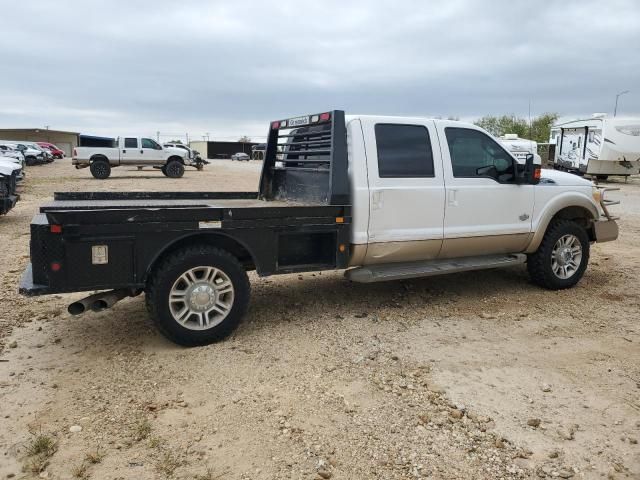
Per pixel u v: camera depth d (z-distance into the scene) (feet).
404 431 11.04
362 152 17.21
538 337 16.42
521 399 12.44
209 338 15.28
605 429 11.19
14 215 40.86
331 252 17.04
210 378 13.30
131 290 15.52
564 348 15.55
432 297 20.43
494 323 17.63
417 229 18.16
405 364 14.28
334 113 16.79
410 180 17.94
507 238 20.06
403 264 18.89
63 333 16.20
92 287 13.97
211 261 15.02
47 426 11.05
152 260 14.52
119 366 13.92
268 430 11.01
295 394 12.53
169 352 14.85
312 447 10.44
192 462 9.93
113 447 10.35
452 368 14.07
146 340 15.70
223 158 291.58
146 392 12.55
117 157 87.20
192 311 15.07
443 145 18.65
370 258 17.80
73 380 13.12
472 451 10.39
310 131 19.39
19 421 11.24
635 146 79.05
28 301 19.17
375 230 17.48
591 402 12.33
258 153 247.91
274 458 10.08
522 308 19.26
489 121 190.70
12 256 26.37
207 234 15.33
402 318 17.98
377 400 12.30
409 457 10.18
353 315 18.20
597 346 15.72
